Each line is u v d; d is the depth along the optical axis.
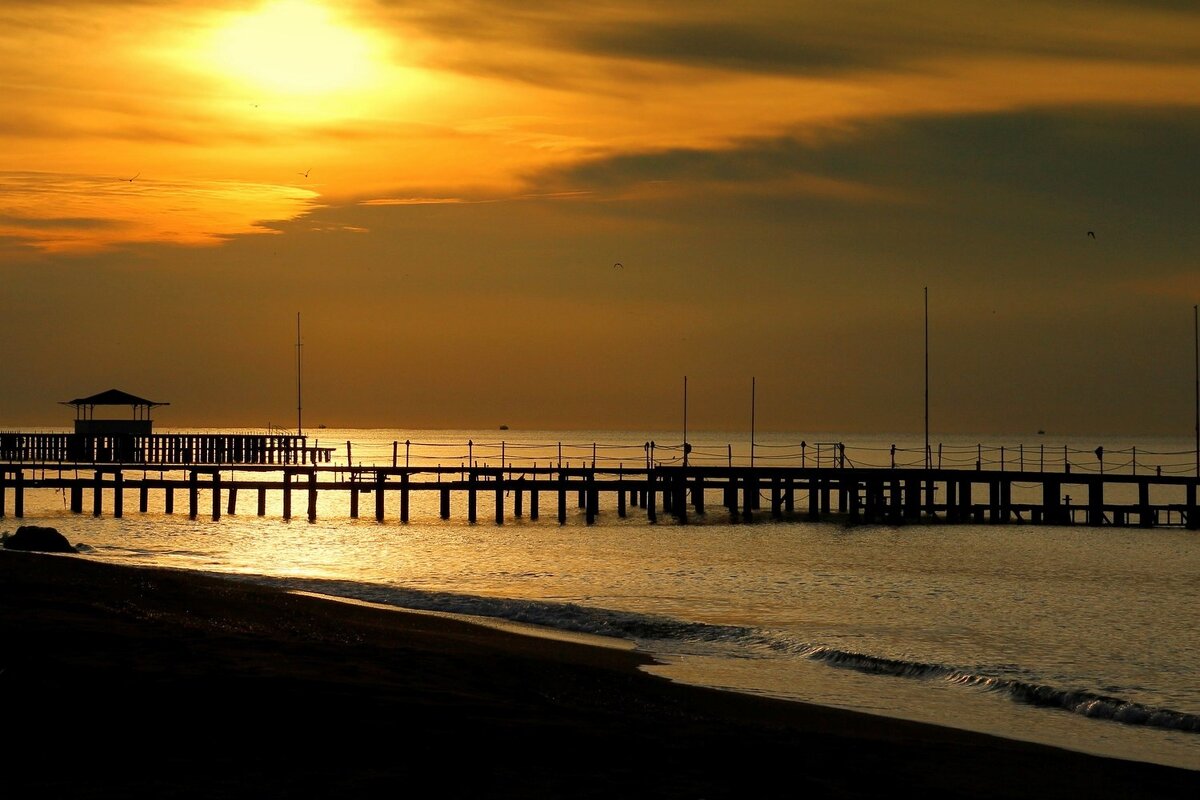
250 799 18.39
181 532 82.69
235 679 25.05
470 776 20.00
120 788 18.67
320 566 63.44
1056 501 97.50
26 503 117.44
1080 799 21.53
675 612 48.03
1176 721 29.14
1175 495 153.62
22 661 25.55
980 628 45.41
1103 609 51.12
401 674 27.69
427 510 111.75
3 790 18.47
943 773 22.39
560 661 33.66
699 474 92.94
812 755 22.84
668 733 23.58
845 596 53.94
